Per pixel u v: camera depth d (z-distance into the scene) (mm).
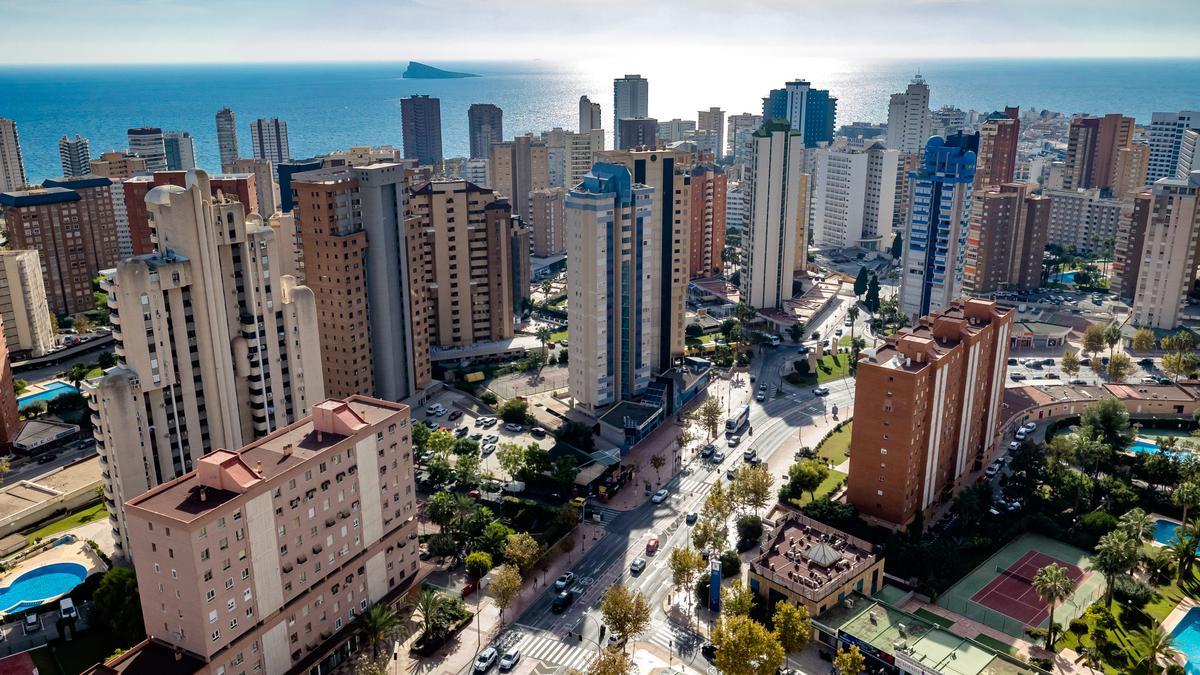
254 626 147375
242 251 192500
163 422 185625
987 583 188125
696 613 180125
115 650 162000
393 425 172625
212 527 137125
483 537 195500
